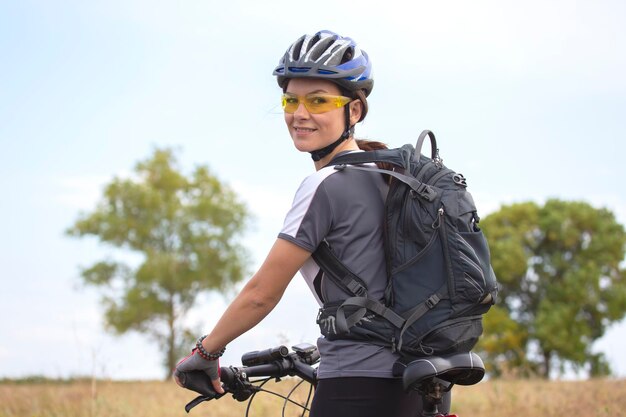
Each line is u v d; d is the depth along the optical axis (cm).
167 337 6238
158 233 6625
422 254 351
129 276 6425
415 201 356
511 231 7644
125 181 6675
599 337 7481
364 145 405
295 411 752
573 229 7538
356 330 359
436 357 345
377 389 358
